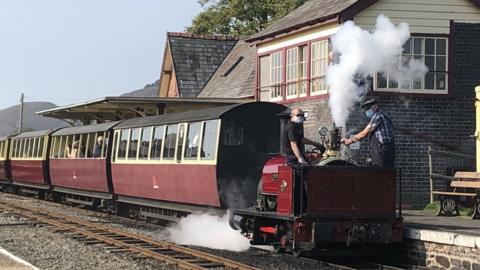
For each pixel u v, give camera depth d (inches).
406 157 722.8
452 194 563.8
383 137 470.9
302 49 808.3
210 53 1360.7
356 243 460.1
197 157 589.6
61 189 1008.9
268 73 888.3
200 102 955.3
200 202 590.9
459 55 743.1
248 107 571.5
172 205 661.3
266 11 1595.7
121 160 772.0
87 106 1016.2
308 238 437.4
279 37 845.8
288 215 445.7
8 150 1284.4
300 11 884.6
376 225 447.5
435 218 551.5
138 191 729.6
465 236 404.5
